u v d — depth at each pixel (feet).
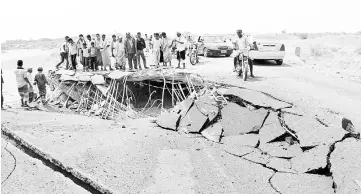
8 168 23.18
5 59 99.30
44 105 45.29
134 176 21.12
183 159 23.73
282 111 27.48
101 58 50.01
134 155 24.45
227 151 25.11
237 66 42.88
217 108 30.94
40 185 20.79
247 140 26.27
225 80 39.55
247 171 21.65
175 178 20.80
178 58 50.21
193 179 20.63
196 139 27.99
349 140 22.24
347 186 17.81
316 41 114.42
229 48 71.41
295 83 38.96
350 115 26.89
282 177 20.51
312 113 26.76
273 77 42.91
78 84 46.34
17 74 42.37
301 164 21.53
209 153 24.85
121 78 42.80
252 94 30.86
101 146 26.27
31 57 102.12
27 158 25.02
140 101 45.60
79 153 24.76
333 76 47.88
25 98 43.29
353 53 86.84
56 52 110.63
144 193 18.99
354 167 19.13
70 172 22.31
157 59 49.49
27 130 30.60
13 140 29.30
